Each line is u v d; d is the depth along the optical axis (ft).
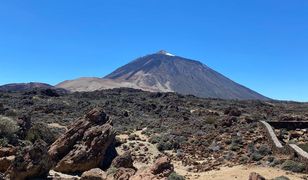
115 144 138.31
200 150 132.57
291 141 141.79
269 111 263.90
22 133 129.29
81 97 340.59
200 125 176.45
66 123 190.19
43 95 328.70
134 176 83.56
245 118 177.17
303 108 314.55
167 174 82.99
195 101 333.62
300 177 89.30
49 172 104.01
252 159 112.68
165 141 145.07
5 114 174.19
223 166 108.27
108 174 88.38
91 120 122.21
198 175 98.73
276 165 102.32
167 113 245.04
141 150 136.46
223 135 147.64
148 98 346.54
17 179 90.84
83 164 109.50
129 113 241.76
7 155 104.17
